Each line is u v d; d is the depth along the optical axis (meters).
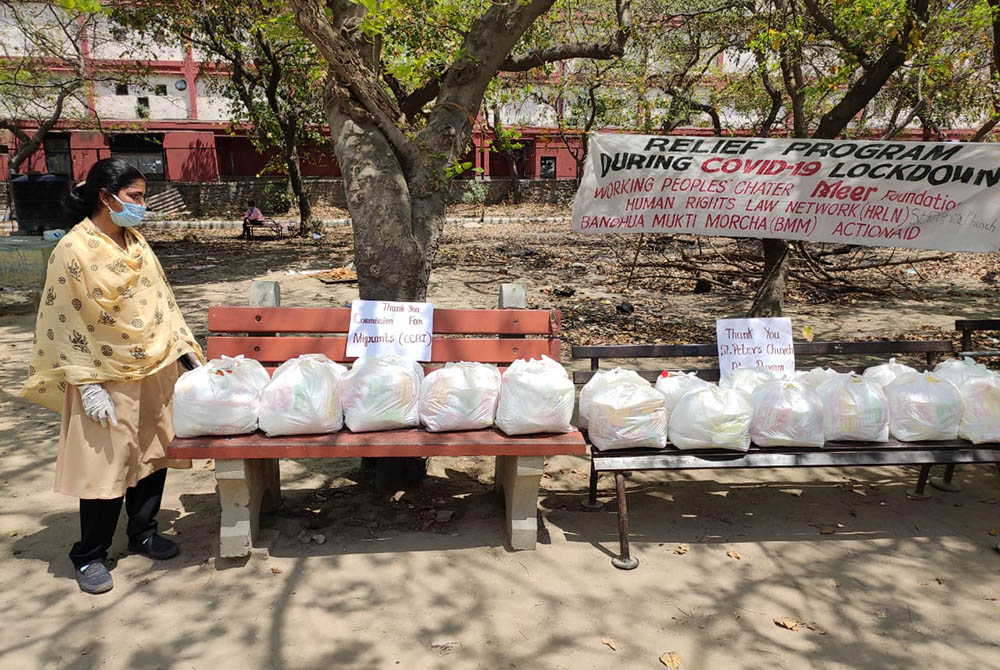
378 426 3.41
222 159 32.31
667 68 16.36
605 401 3.50
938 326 8.98
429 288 11.27
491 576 3.31
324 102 4.46
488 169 35.47
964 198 4.77
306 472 4.52
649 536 3.74
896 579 3.34
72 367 2.95
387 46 6.11
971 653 2.81
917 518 3.97
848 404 3.66
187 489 4.23
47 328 2.97
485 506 4.03
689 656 2.77
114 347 3.04
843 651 2.81
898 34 6.32
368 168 4.12
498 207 31.27
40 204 17.80
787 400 3.58
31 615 2.97
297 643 2.81
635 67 15.34
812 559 3.52
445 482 4.36
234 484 3.28
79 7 3.75
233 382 3.29
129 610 3.02
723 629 2.95
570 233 21.34
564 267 13.73
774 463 3.51
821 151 4.92
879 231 4.95
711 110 15.52
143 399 3.27
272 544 3.53
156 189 28.48
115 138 30.66
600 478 4.52
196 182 29.52
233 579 3.25
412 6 5.52
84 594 3.12
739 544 3.66
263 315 3.86
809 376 4.11
